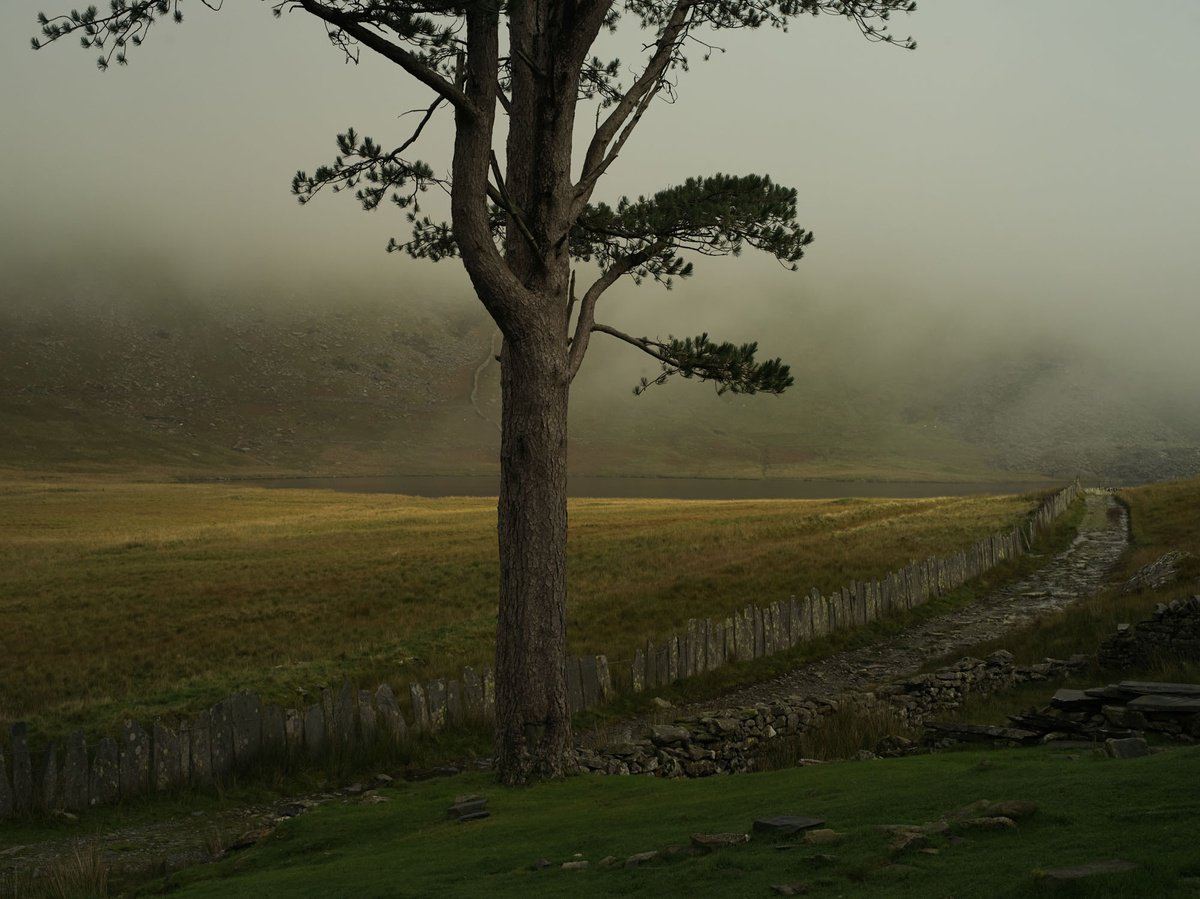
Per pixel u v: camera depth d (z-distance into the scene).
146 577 39.50
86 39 9.46
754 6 13.66
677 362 12.81
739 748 13.42
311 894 6.56
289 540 56.34
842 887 4.31
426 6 9.90
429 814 9.48
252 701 15.38
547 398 11.74
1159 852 3.93
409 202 13.09
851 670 22.23
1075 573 34.50
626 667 20.64
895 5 13.22
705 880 4.86
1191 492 53.84
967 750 10.54
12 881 10.34
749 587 31.28
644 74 13.16
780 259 13.45
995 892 3.79
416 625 28.11
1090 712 10.56
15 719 18.33
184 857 11.29
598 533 55.03
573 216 12.11
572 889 5.23
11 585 37.66
